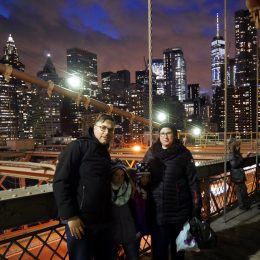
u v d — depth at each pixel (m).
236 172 6.68
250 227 5.66
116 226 2.89
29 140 31.55
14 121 170.00
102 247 2.90
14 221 2.66
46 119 177.38
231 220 6.05
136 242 3.01
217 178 6.41
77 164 2.57
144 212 3.32
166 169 3.41
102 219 2.66
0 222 2.57
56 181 2.51
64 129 180.75
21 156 28.52
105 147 2.73
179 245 3.43
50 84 22.55
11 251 3.65
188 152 3.51
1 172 10.83
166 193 3.39
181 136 25.91
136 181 3.31
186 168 3.45
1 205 2.58
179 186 3.41
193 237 3.40
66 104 185.88
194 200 3.43
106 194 2.69
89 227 2.59
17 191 2.92
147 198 3.45
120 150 23.53
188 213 3.44
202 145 23.89
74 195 2.59
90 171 2.58
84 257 2.63
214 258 4.46
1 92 169.75
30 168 9.67
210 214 6.13
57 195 2.49
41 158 28.22
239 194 6.72
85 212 2.56
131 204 3.25
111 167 2.87
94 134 2.71
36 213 2.82
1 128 140.12
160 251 3.46
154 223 3.44
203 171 5.40
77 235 2.56
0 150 30.45
